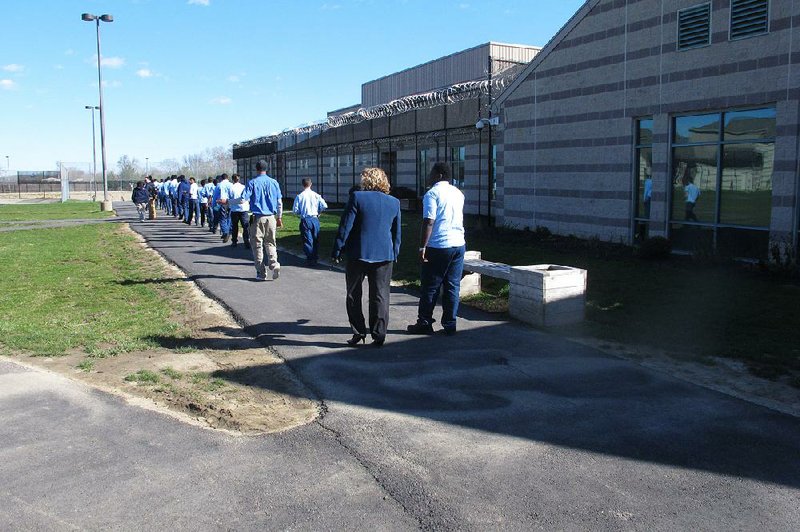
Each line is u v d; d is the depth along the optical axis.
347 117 33.53
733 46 12.45
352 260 6.68
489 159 20.58
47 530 3.36
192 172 126.81
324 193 41.16
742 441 4.41
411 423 4.75
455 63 32.44
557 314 7.48
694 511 3.52
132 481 3.89
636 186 14.94
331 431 4.61
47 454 4.26
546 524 3.38
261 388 5.57
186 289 10.44
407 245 15.84
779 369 5.85
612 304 8.57
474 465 4.07
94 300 9.59
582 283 7.57
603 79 15.38
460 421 4.78
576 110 16.22
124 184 94.69
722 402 5.13
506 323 7.77
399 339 7.12
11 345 6.93
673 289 9.59
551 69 16.88
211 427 4.72
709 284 10.00
